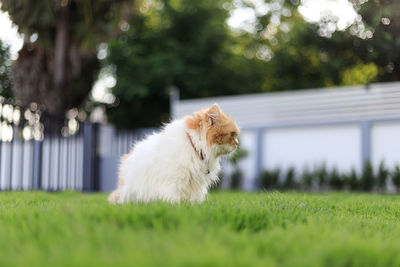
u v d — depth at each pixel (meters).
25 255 2.08
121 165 4.89
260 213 3.24
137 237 2.35
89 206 3.70
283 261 2.20
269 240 2.49
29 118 9.05
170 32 24.39
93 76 21.23
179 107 16.38
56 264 1.95
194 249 2.09
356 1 6.50
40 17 12.47
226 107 15.58
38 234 2.66
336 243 2.41
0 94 17.34
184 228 2.57
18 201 4.95
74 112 21.81
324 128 13.56
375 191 12.12
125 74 22.97
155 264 1.92
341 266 2.16
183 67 22.77
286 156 14.23
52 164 10.61
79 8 13.87
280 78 25.50
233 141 4.52
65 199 6.20
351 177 12.48
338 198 6.88
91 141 11.76
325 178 13.02
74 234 2.48
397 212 4.89
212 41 23.52
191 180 4.35
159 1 24.52
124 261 1.92
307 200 5.27
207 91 24.31
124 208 3.17
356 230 3.08
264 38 26.89
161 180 4.18
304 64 24.38
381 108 12.55
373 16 6.06
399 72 11.59
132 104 24.30
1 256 2.18
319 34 19.03
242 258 2.02
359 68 18.86
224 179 14.59
